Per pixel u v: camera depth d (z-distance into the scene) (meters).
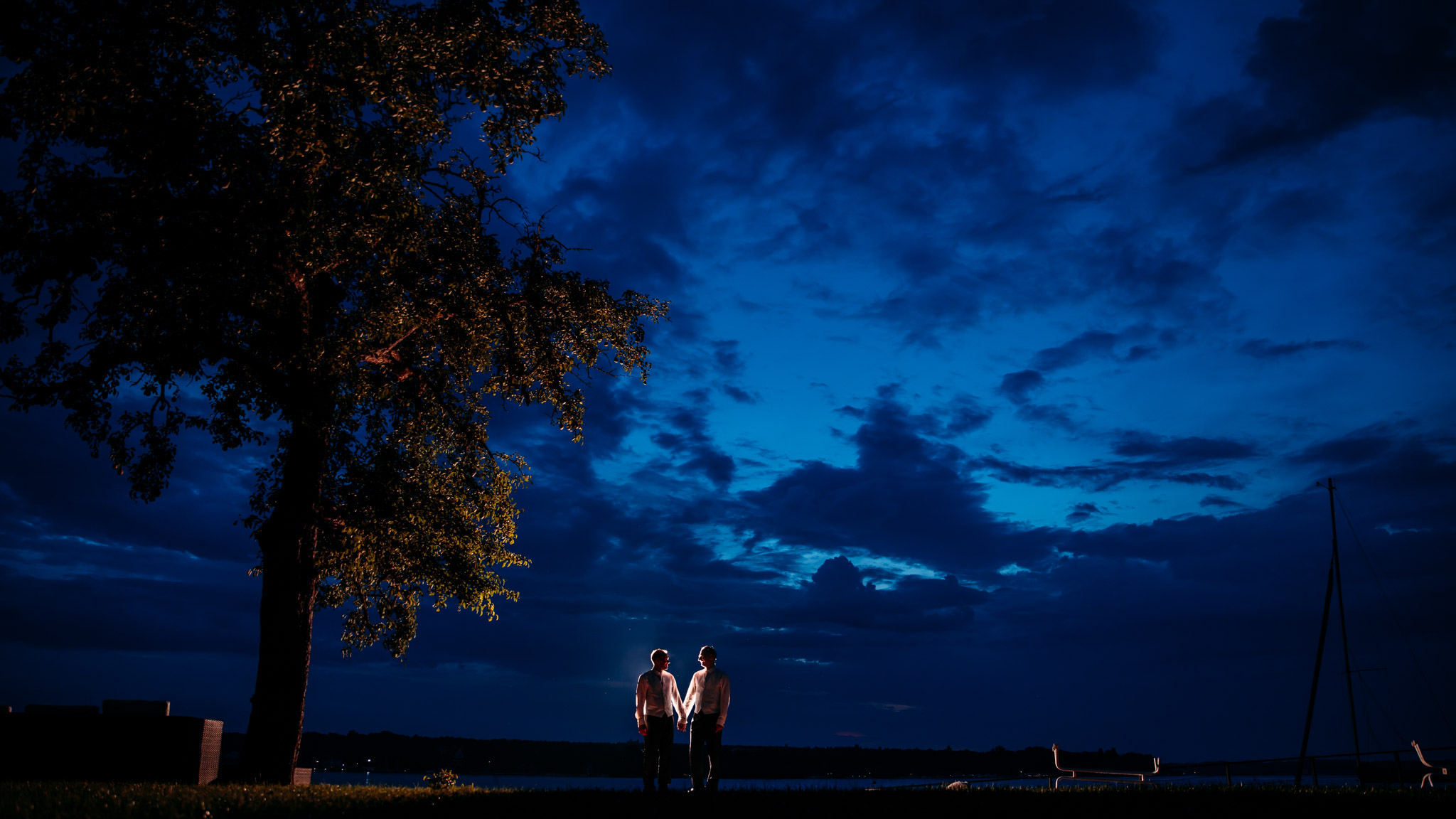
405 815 10.22
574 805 11.55
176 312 16.50
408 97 16.17
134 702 17.08
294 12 15.98
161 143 15.06
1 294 15.45
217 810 10.05
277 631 16.98
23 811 9.23
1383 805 11.56
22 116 14.51
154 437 17.38
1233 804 11.84
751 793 13.73
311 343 16.77
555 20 17.83
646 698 14.16
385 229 16.20
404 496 19.27
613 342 20.36
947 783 17.42
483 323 19.34
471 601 19.70
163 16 15.29
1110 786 16.28
